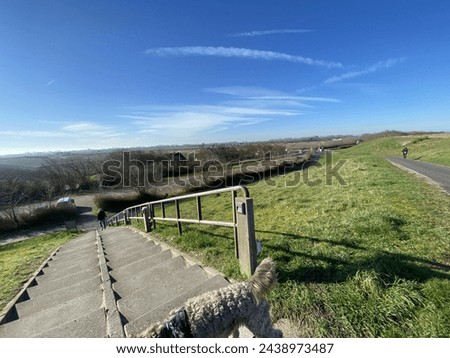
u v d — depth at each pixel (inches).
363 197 280.7
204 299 83.3
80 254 322.7
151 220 346.6
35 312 149.8
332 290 113.3
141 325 106.2
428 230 167.8
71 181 1566.2
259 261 148.9
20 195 1280.8
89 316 120.3
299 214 255.3
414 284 107.0
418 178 443.2
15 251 558.3
